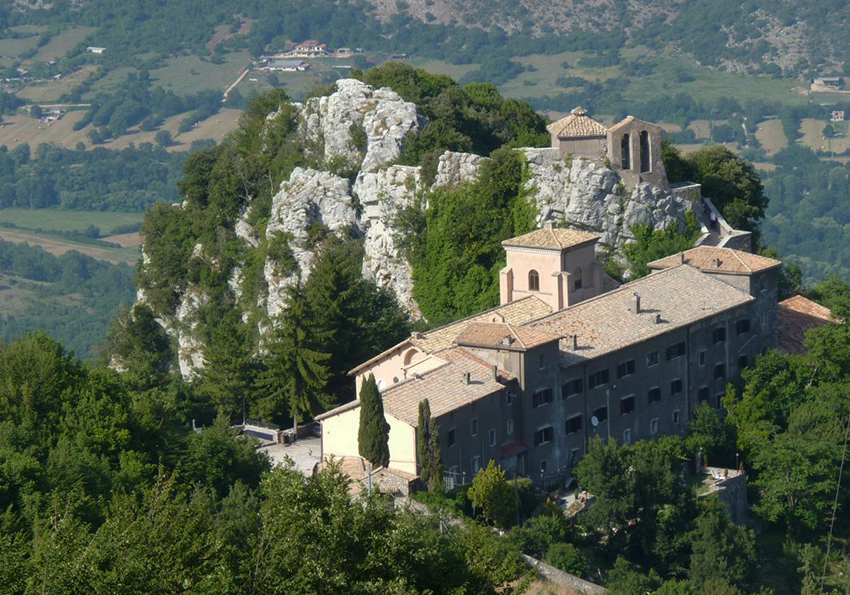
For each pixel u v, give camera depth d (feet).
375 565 618.44
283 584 597.52
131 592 588.09
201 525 631.56
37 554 620.90
